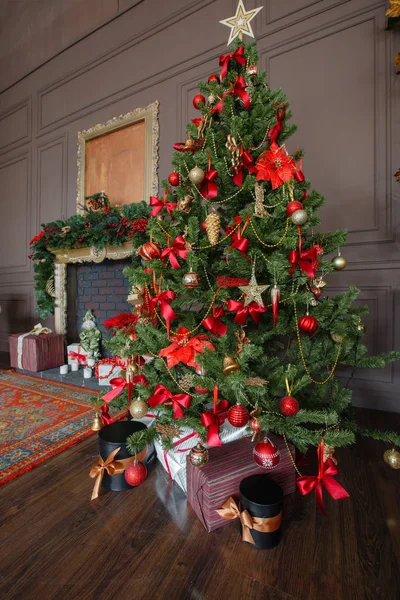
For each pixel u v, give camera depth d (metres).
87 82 3.41
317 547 0.86
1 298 4.15
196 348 0.99
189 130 1.28
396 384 1.91
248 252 1.07
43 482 1.17
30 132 3.92
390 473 1.23
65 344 3.07
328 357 1.22
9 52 4.11
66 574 0.78
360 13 2.04
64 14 3.57
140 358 1.19
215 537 0.90
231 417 0.90
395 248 1.93
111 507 1.03
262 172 1.04
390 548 0.85
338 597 0.72
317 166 2.16
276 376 1.08
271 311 1.20
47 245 2.96
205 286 1.22
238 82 1.14
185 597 0.72
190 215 1.21
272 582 0.76
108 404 1.22
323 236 1.15
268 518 0.83
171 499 1.07
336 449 1.43
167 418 1.10
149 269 1.14
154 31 2.92
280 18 2.30
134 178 3.03
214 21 2.61
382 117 1.97
